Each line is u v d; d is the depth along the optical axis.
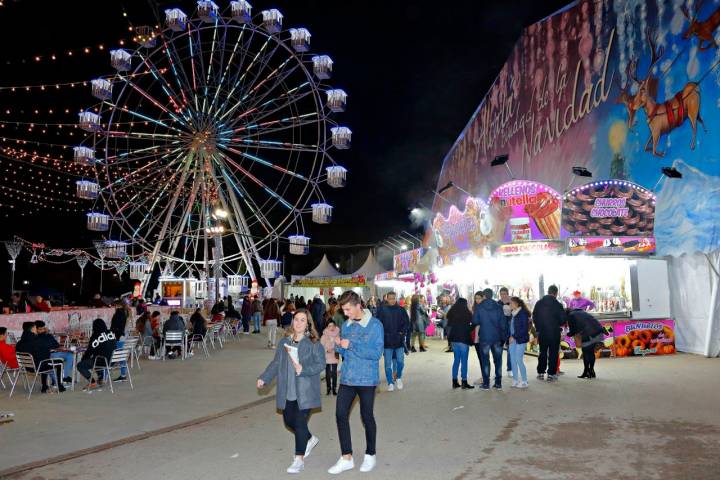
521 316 9.98
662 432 6.53
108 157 23.47
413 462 5.66
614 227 13.97
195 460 5.95
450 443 6.34
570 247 13.75
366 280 29.91
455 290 22.30
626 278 14.62
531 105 22.59
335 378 9.98
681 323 14.38
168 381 11.37
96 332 10.45
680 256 14.39
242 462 5.85
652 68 15.86
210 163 25.12
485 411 8.02
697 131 14.19
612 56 17.72
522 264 15.73
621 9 17.39
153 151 25.00
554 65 21.03
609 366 12.38
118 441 6.73
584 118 18.95
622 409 7.85
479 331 9.88
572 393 9.22
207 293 26.89
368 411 5.50
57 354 10.70
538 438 6.43
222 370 12.95
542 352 10.74
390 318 10.01
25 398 9.66
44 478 5.44
